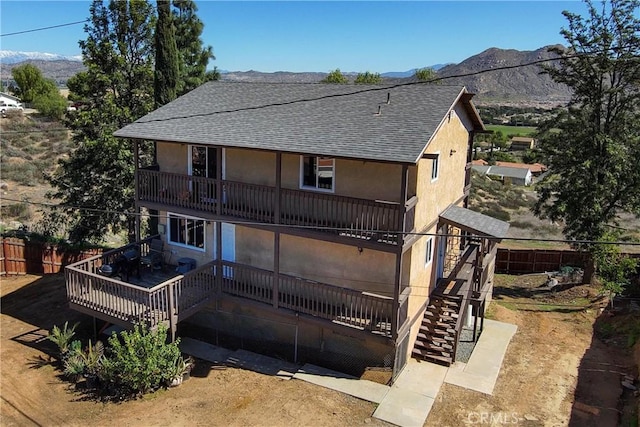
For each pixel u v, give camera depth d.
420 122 15.25
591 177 22.09
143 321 15.69
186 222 19.34
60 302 21.88
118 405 14.50
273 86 21.31
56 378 15.95
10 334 18.97
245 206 17.20
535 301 23.08
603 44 21.31
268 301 17.12
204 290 17.41
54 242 25.69
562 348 18.33
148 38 25.77
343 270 16.66
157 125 18.70
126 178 25.28
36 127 57.88
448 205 20.03
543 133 23.89
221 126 17.56
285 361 17.20
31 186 41.00
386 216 14.78
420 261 16.84
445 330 17.62
